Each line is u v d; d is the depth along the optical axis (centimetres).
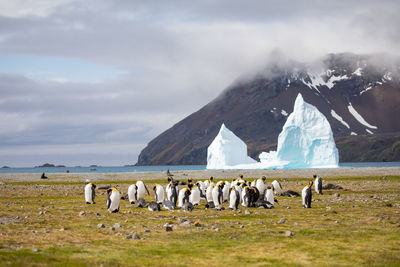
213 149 13550
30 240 1590
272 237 1702
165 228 1894
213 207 2845
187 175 7519
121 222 2141
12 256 1295
